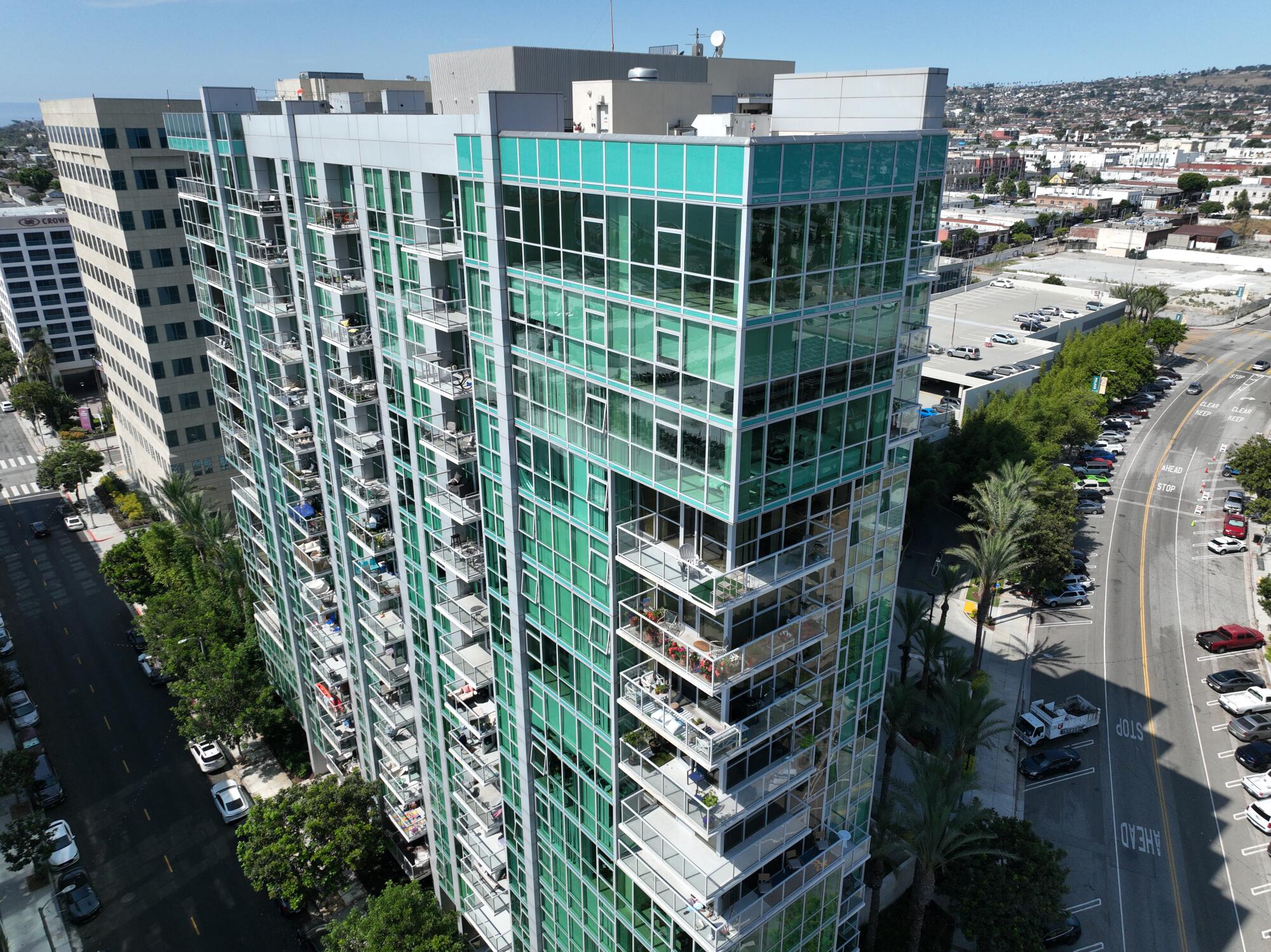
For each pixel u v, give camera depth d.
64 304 135.38
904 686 48.25
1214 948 43.91
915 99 26.98
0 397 138.00
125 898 48.56
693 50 42.50
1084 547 83.88
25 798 56.16
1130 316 132.75
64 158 82.44
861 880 35.09
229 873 50.19
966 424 88.12
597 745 29.56
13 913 47.72
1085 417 93.88
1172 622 72.00
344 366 38.91
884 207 21.94
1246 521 86.75
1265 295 168.38
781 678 26.75
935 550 82.56
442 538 35.22
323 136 34.75
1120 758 57.03
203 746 58.75
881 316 23.33
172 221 73.75
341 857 44.25
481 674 35.38
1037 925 40.78
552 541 28.47
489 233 26.19
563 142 22.58
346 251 36.75
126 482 101.88
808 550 25.16
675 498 22.80
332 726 52.78
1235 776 55.50
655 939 29.33
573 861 33.38
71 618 76.56
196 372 78.94
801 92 29.80
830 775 30.45
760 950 29.08
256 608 61.78
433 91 38.88
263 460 50.12
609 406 24.05
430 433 33.47
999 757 57.19
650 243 21.02
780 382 21.09
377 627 43.38
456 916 43.88
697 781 26.05
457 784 40.28
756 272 19.22
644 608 26.19
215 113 41.94
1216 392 124.44
